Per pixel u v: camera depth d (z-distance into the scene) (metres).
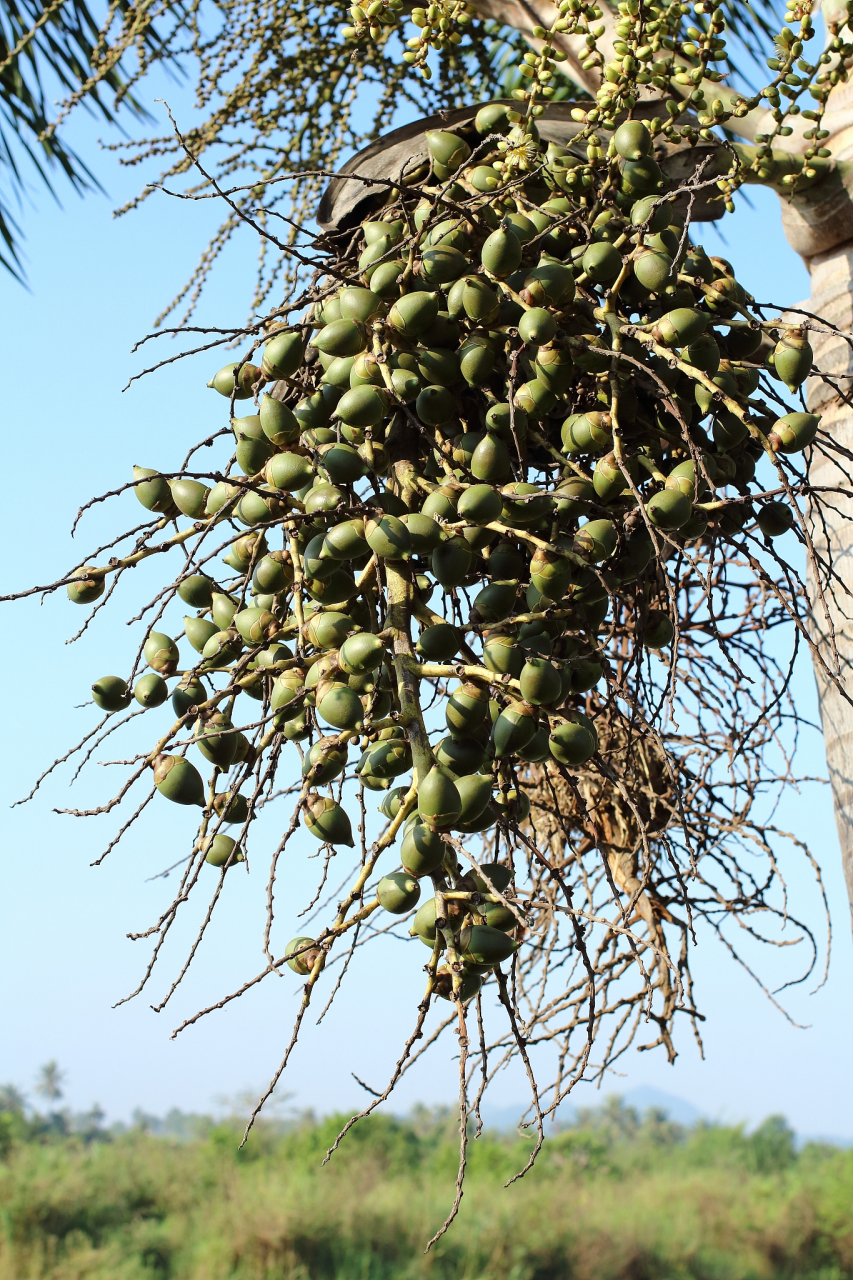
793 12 1.89
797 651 1.97
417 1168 24.70
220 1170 21.78
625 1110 44.44
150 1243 18.91
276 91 3.19
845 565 2.09
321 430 1.76
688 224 1.62
